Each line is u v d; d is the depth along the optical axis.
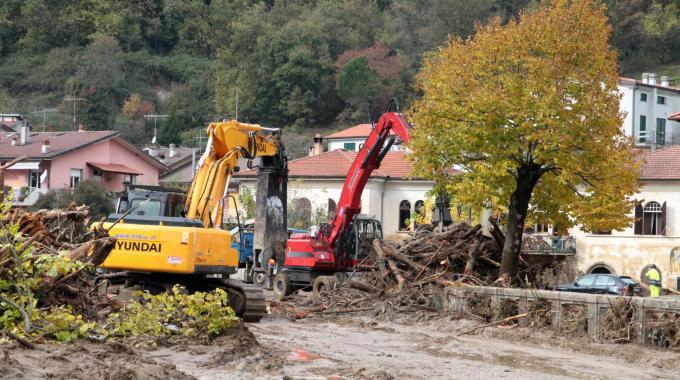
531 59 29.91
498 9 126.62
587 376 17.64
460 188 30.38
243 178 64.75
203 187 24.83
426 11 130.38
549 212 32.22
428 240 31.50
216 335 18.34
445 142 30.25
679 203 51.81
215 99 119.06
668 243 52.00
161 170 79.00
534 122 29.67
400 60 116.75
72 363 13.73
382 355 19.05
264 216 27.12
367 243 32.50
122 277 23.17
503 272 30.48
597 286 36.38
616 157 29.89
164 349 17.06
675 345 21.22
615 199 30.39
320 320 26.50
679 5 138.25
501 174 29.48
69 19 134.12
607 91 30.64
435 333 24.39
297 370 15.77
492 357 19.72
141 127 115.38
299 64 114.25
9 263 15.93
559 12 30.91
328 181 61.53
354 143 88.69
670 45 132.00
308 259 32.72
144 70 130.00
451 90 30.38
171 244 21.83
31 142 72.31
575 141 29.70
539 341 22.80
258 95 114.56
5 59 130.25
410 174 31.58
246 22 123.62
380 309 28.06
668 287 51.75
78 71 121.19
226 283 23.31
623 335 22.22
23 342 14.71
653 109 87.50
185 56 135.25
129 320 17.67
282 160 27.25
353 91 111.00
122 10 137.00
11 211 18.92
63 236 19.64
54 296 17.27
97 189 65.31
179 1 139.88
